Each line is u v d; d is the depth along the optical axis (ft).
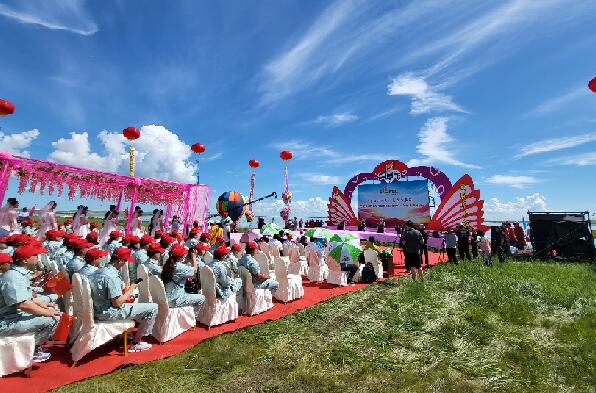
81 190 44.19
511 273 38.22
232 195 78.84
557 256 53.01
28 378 14.11
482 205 71.20
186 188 58.13
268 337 19.63
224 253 22.99
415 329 21.35
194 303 20.68
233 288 23.31
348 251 35.58
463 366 16.26
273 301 28.71
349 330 21.02
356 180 96.89
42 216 40.42
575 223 52.08
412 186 87.15
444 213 77.46
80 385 13.65
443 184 82.48
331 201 101.55
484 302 26.99
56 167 40.83
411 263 34.81
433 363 16.51
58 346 17.52
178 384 14.05
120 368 15.29
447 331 21.01
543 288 30.86
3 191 36.45
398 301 27.71
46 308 15.46
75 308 16.72
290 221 84.38
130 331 17.79
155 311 18.12
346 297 29.35
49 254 27.68
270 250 39.60
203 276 21.98
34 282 21.93
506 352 17.85
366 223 93.15
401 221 87.97
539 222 54.75
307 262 40.22
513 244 58.59
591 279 36.24
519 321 22.82
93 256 18.25
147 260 22.39
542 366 16.25
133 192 49.39
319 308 25.90
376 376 14.97
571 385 14.57
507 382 14.71
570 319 23.09
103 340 15.98
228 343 18.31
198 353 17.08
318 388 13.85
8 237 20.68
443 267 42.96
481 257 48.75
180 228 55.67
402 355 17.44
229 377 14.76
